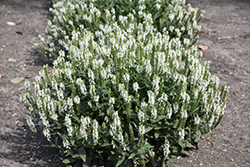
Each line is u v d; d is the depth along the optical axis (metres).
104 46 3.75
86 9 4.99
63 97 3.14
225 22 7.99
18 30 7.56
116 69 3.28
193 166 3.50
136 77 3.18
